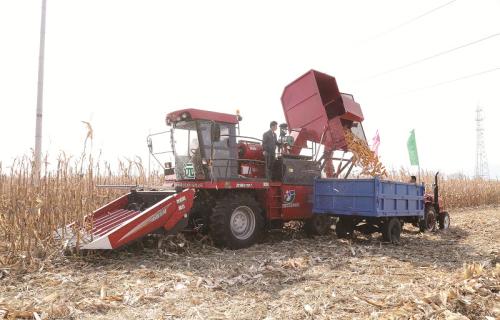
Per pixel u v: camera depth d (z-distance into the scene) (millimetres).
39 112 10523
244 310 4082
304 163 9164
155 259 6320
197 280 5090
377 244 8250
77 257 5996
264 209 8383
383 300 4379
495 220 12336
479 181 21422
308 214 9156
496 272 5254
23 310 3984
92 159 6945
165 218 6582
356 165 10141
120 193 9656
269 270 5617
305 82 9742
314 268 5914
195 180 7746
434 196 11055
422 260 6559
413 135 17469
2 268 5426
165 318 3854
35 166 6930
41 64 10609
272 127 8516
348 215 8344
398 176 18516
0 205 7215
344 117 9922
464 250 7543
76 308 4082
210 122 7699
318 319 3834
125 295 4488
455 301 4129
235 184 7723
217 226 7234
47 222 6398
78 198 6789
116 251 6703
